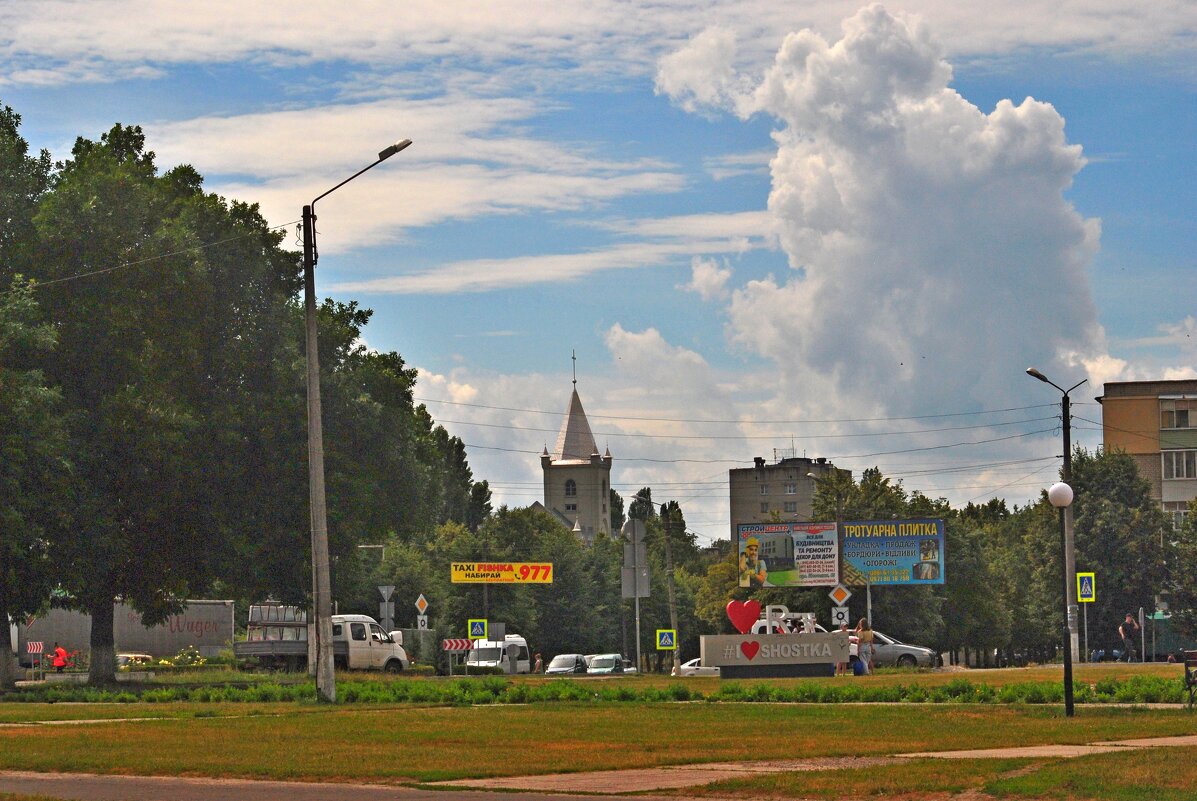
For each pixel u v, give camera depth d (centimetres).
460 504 15738
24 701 3331
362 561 9112
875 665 6450
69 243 4256
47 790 1407
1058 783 1305
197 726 2202
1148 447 10294
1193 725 2019
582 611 10688
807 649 3922
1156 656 9219
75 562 4072
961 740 1836
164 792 1389
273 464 4734
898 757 1634
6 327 3869
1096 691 2819
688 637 12669
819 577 8662
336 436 5109
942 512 10006
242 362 4791
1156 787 1276
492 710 2609
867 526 8681
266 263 4962
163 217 4734
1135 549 9081
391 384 5516
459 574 9612
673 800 1302
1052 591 9550
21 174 4538
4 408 3719
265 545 4681
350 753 1722
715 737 1928
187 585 4912
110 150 5112
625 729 2083
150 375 4462
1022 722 2142
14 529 3675
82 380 4294
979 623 9819
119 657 6681
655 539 13450
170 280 4428
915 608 8850
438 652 7294
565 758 1648
